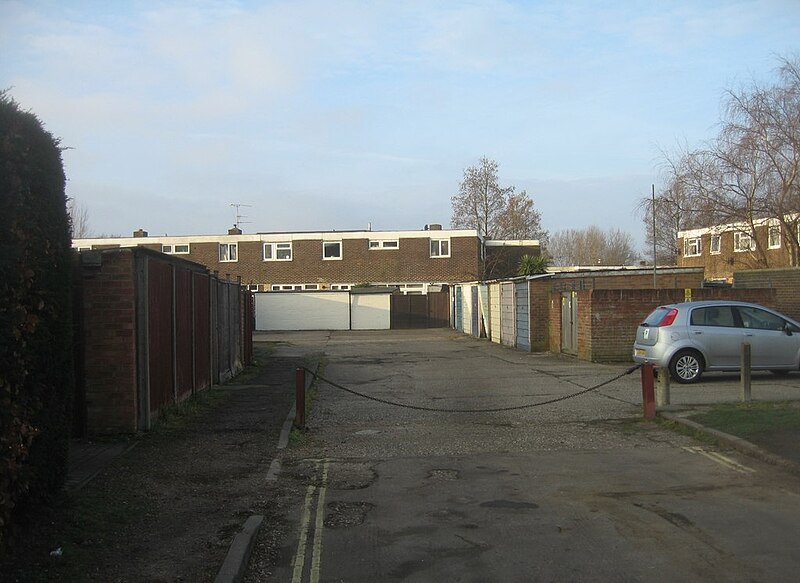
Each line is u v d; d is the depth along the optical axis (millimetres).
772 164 26656
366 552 5395
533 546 5418
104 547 5387
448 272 48688
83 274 9359
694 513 6141
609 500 6598
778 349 14445
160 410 10562
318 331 44469
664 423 10094
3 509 4570
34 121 5328
